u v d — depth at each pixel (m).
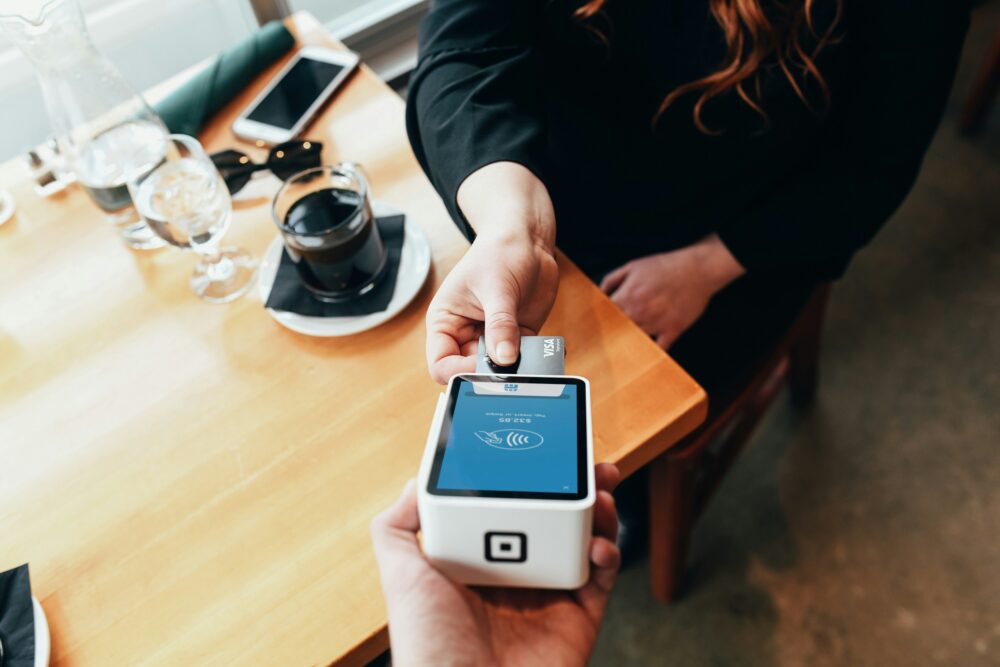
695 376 0.96
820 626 1.29
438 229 0.82
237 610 0.59
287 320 0.75
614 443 0.64
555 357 0.58
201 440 0.69
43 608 0.61
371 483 0.64
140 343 0.77
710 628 1.31
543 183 0.75
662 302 0.93
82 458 0.69
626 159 0.91
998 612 1.27
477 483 0.48
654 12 0.83
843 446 1.49
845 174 0.87
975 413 1.50
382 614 0.57
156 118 0.91
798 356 1.37
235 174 0.90
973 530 1.36
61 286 0.83
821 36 0.78
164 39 1.41
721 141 0.88
